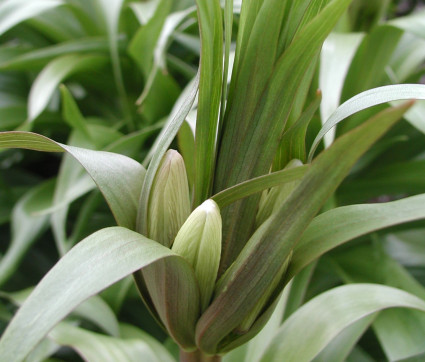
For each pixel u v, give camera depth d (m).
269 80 0.25
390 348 0.40
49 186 0.60
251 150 0.26
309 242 0.26
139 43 0.56
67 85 0.72
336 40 0.46
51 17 0.68
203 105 0.25
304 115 0.26
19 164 0.74
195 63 0.71
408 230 0.54
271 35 0.25
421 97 0.25
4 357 0.20
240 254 0.26
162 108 0.60
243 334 0.27
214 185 0.27
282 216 0.24
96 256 0.22
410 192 0.55
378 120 0.21
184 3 0.67
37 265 0.61
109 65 0.65
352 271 0.50
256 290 0.25
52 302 0.21
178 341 0.28
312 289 0.53
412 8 0.94
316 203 0.23
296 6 0.25
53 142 0.25
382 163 0.59
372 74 0.53
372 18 0.51
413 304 0.33
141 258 0.22
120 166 0.27
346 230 0.26
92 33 0.68
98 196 0.52
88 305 0.44
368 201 0.73
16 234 0.54
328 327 0.33
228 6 0.25
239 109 0.26
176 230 0.27
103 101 0.72
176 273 0.25
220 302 0.26
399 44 0.61
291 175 0.25
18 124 0.63
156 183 0.26
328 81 0.44
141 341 0.38
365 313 0.32
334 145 0.22
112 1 0.59
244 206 0.27
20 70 0.65
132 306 0.54
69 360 0.49
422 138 0.57
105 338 0.38
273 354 0.33
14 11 0.59
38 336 0.20
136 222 0.26
